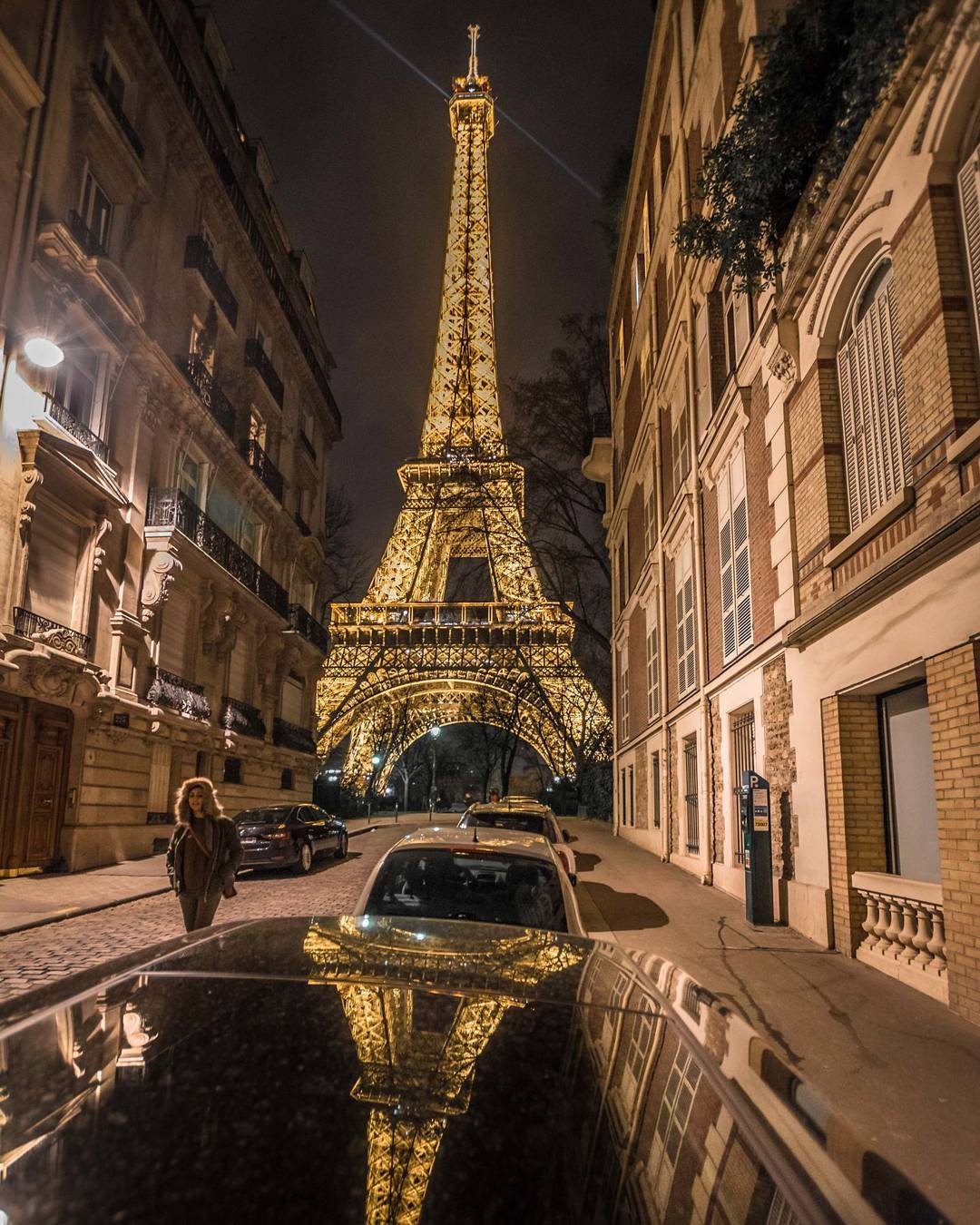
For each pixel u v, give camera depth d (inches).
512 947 88.3
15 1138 41.1
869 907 295.1
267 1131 42.9
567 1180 40.7
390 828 1517.0
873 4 236.4
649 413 806.5
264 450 1178.0
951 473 242.1
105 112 665.0
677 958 300.4
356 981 69.8
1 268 552.1
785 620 383.2
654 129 807.7
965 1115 159.9
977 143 240.5
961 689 228.5
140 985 67.1
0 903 449.1
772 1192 43.3
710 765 547.5
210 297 925.2
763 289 390.9
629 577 1021.2
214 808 270.7
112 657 692.1
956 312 246.1
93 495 655.1
